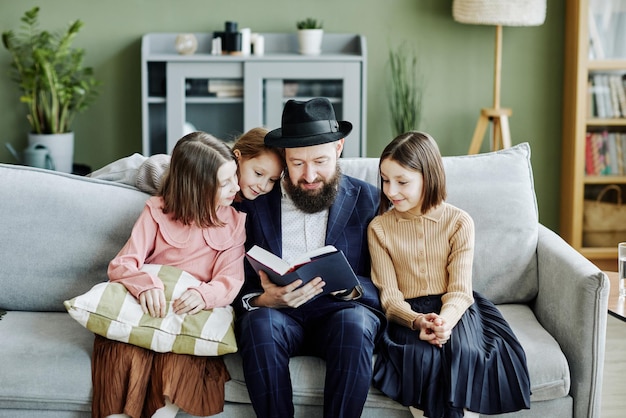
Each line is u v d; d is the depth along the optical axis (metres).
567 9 4.83
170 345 2.39
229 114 4.67
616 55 4.61
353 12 4.92
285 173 2.66
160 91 4.68
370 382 2.39
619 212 4.73
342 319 2.42
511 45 4.96
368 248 2.69
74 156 5.01
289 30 4.93
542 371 2.42
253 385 2.34
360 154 4.70
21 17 4.84
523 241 2.82
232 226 2.63
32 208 2.73
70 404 2.41
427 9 4.93
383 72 4.98
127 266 2.50
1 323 2.62
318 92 4.66
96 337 2.44
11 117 4.92
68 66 4.88
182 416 2.44
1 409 2.42
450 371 2.36
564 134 4.94
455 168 2.89
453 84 5.00
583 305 2.45
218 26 4.91
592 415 2.46
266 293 2.49
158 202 2.62
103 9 4.88
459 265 2.56
